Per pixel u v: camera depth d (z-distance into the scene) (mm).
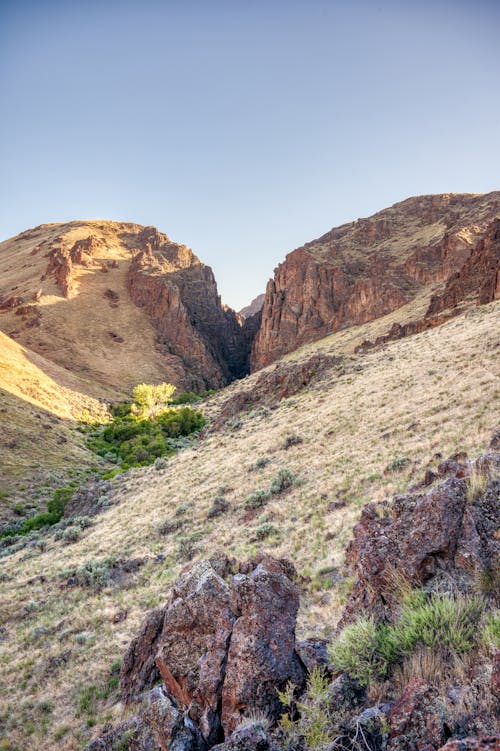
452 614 4598
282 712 5000
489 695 3410
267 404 62875
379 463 22875
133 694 11875
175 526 27938
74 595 21828
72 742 10867
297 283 196375
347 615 6297
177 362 198875
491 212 174000
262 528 20172
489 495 6398
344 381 53844
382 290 152875
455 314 80312
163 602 17781
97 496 46781
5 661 17141
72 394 123750
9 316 187000
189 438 84375
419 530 6324
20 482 63031
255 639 5723
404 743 3416
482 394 26922
